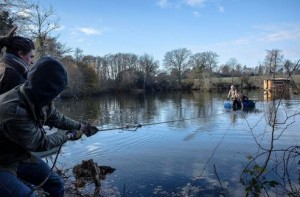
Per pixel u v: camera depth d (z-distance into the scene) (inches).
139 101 1797.5
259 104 1211.2
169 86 3157.0
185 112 1120.2
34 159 140.9
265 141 537.6
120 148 503.5
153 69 3257.9
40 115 119.2
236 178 339.9
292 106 1059.3
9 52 139.9
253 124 733.9
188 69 3228.3
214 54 3152.1
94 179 333.1
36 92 113.8
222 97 1951.3
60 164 401.4
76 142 543.8
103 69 3149.6
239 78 2815.0
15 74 131.6
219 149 485.7
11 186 114.5
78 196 293.4
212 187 317.7
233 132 632.4
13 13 663.8
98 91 2844.5
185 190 313.3
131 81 3134.8
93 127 162.2
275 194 272.4
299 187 285.9
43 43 823.1
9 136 110.3
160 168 389.1
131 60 3238.2
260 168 200.1
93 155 457.1
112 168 386.0
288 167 354.3
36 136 115.6
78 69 2298.2
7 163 116.2
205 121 810.2
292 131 618.5
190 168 386.6
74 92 2071.9
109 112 1183.6
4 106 109.4
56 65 116.5
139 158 439.8
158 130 669.3
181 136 602.2
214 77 3043.8
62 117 146.4
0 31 608.1
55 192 146.6
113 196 298.2
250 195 272.7
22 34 692.1
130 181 339.9
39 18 821.2
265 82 1704.0
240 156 437.1
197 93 2576.3
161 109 1264.8
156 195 303.0
